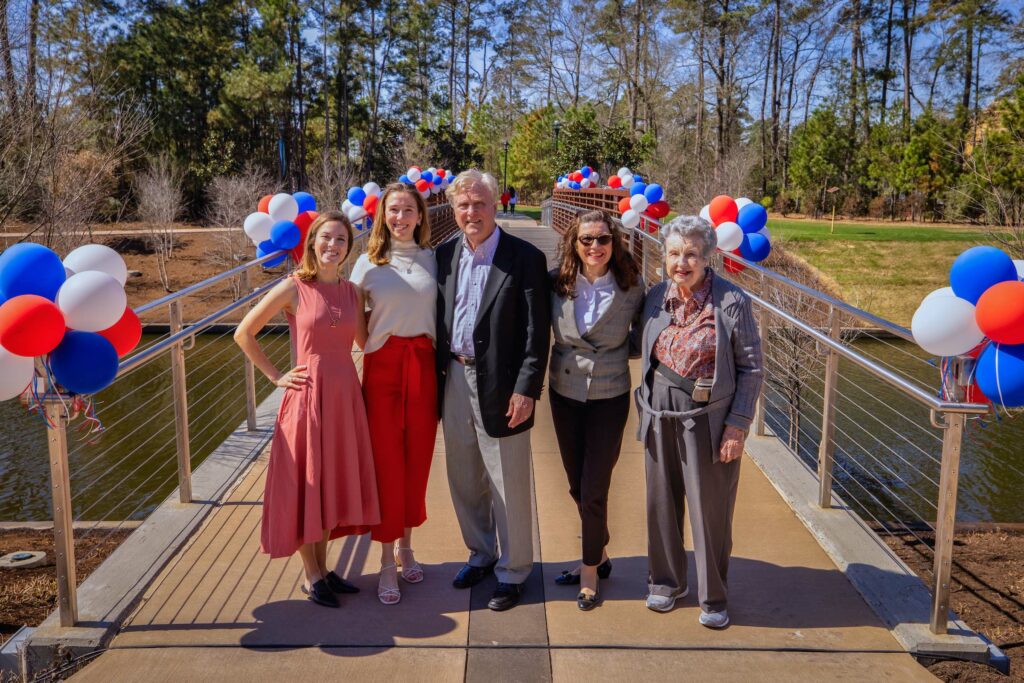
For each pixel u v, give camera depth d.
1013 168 13.60
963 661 2.97
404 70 55.81
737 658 2.94
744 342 2.96
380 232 3.27
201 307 23.50
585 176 23.44
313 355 3.11
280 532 3.09
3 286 2.75
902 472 10.91
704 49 47.41
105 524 6.12
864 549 3.75
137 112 16.03
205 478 4.67
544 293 3.15
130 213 30.41
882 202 38.78
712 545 3.08
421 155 45.44
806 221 37.00
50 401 2.87
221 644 2.99
